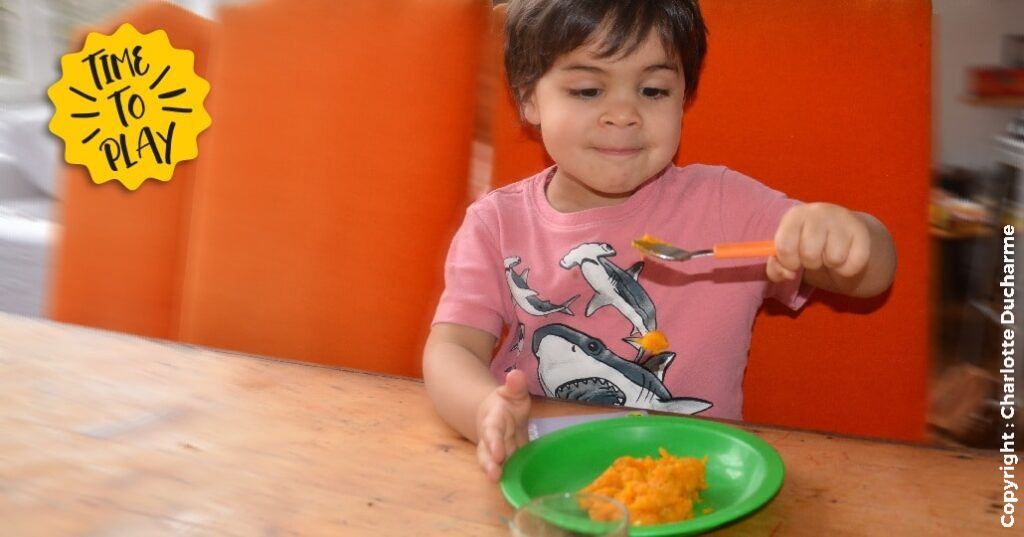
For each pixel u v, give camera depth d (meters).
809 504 0.75
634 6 1.10
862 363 1.24
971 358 2.01
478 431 0.87
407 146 1.41
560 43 1.13
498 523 0.74
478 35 1.40
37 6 2.52
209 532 0.74
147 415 0.96
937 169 2.07
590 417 0.94
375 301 1.43
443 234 1.41
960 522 0.71
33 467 0.85
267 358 1.12
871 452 0.83
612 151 1.15
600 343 1.24
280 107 1.45
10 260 2.39
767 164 1.25
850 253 0.88
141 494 0.80
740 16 1.24
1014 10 2.00
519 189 1.34
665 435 0.85
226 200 1.48
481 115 1.49
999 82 2.02
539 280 1.26
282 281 1.46
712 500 0.78
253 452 0.87
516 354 1.28
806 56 1.22
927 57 1.18
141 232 1.65
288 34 1.45
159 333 1.64
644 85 1.14
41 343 1.16
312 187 1.44
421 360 1.43
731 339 1.23
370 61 1.41
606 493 0.76
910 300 1.21
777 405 1.29
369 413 0.96
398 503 0.77
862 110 1.20
